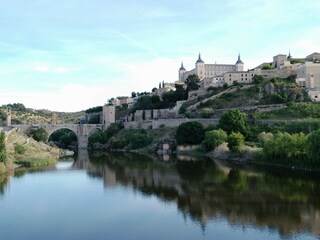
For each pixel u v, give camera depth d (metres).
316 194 88.56
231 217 72.94
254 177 113.19
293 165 130.12
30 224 71.94
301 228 65.62
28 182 114.69
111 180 116.69
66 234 66.38
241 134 174.50
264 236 62.28
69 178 122.12
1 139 135.75
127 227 69.56
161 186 104.56
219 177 115.81
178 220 72.69
